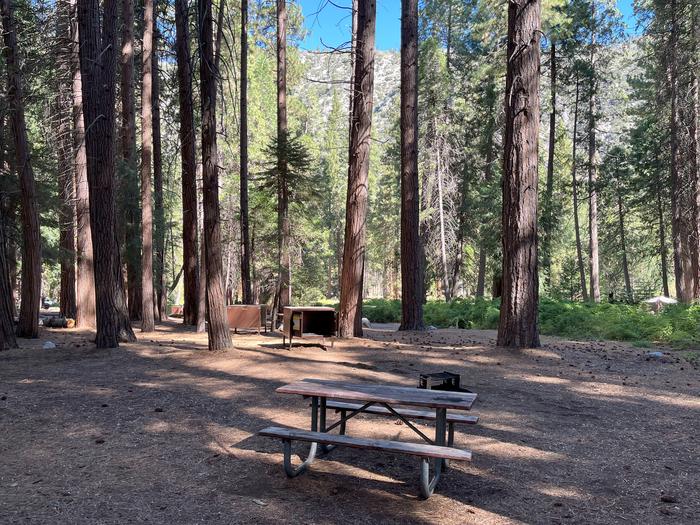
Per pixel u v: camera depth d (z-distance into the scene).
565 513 3.61
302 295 30.47
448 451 3.64
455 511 3.60
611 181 35.41
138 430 5.40
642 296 43.91
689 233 24.23
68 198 18.06
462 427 5.68
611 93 31.64
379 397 4.04
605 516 3.57
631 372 9.08
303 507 3.60
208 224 10.33
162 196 23.72
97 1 10.91
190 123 18.47
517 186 10.67
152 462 4.48
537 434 5.50
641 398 7.21
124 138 20.69
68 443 4.99
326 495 3.83
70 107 17.67
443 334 14.69
